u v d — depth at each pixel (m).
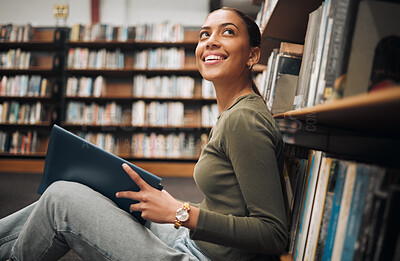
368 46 0.62
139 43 4.42
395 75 0.61
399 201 0.50
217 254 0.80
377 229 0.52
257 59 1.00
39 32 4.73
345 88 0.62
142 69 4.38
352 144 1.02
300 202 0.86
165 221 0.68
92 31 4.43
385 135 0.84
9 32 4.43
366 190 0.56
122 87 4.70
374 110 0.47
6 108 4.36
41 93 4.38
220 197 0.78
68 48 4.61
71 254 1.43
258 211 0.67
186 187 3.38
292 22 1.43
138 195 0.70
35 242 0.71
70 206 0.69
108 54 4.40
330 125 1.04
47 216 0.70
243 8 4.46
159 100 4.59
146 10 4.94
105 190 0.78
